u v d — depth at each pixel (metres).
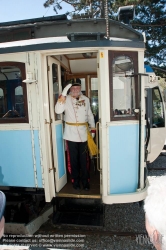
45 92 2.78
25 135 2.82
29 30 2.87
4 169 2.95
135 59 2.68
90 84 4.86
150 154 5.01
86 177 3.10
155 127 4.92
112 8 10.59
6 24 3.22
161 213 1.00
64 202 3.02
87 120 3.19
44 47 2.55
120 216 3.46
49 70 2.84
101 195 2.83
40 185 2.86
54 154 2.94
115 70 2.64
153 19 11.27
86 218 2.82
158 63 11.91
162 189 1.10
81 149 3.10
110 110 2.65
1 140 2.91
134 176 2.80
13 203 3.09
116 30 2.76
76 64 4.03
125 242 2.76
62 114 3.29
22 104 2.82
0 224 1.36
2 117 2.91
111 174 2.74
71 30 2.84
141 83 2.67
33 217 3.09
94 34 2.47
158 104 5.01
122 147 2.73
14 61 2.73
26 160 2.87
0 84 2.86
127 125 2.71
